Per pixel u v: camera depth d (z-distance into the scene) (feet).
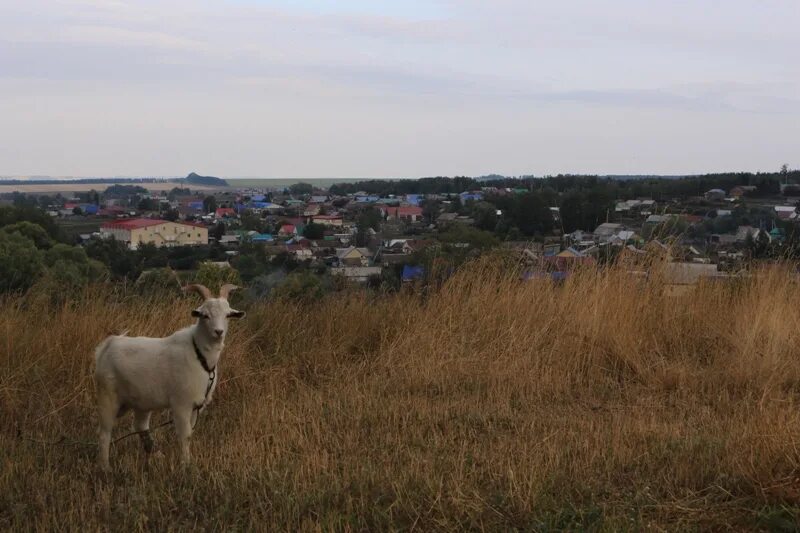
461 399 26.94
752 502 17.21
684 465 19.20
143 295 33.60
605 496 18.02
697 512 16.83
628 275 36.45
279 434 22.91
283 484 18.40
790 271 38.17
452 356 31.01
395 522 16.74
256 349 31.99
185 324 31.22
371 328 34.06
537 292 35.42
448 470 19.48
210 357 20.51
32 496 18.37
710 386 28.40
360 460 20.44
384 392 28.22
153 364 20.26
